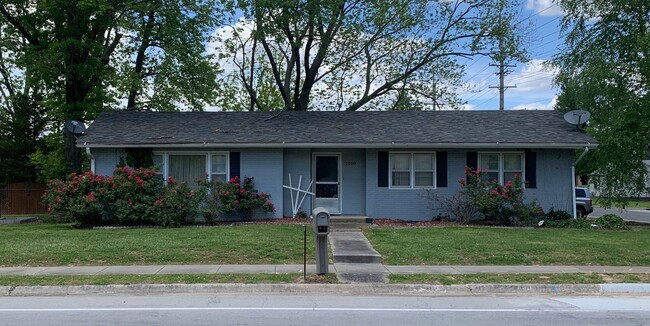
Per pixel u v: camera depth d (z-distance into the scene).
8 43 21.03
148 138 17.36
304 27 25.36
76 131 17.81
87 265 10.68
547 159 17.69
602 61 19.33
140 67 24.09
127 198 16.20
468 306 7.78
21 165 29.25
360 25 25.12
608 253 11.80
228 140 17.22
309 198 18.12
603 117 19.44
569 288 9.03
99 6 19.31
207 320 6.84
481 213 17.20
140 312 7.31
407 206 17.77
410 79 27.62
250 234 13.80
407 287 8.95
